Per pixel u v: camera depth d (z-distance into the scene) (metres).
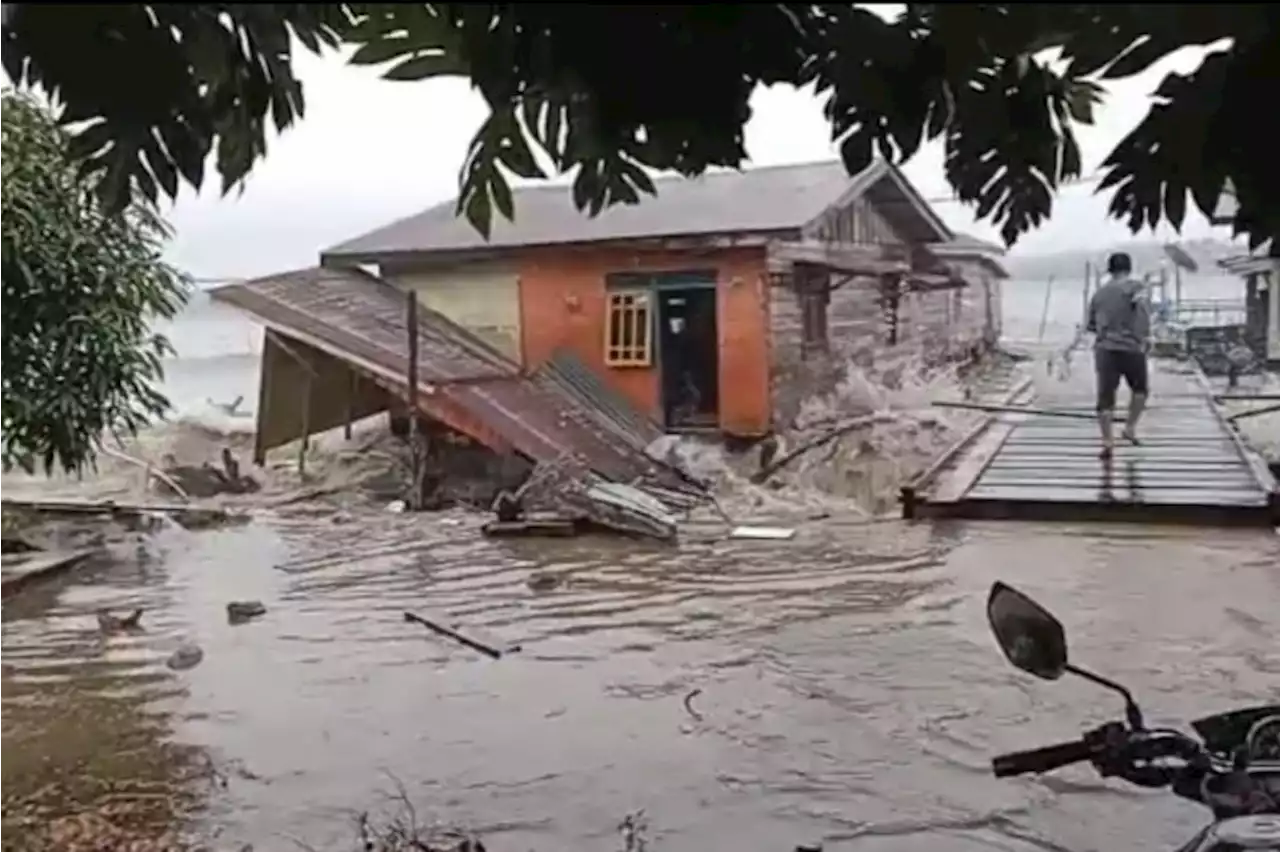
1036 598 6.86
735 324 13.01
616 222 13.37
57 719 5.11
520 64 1.51
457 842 3.79
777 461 12.12
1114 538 8.62
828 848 3.71
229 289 12.30
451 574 8.04
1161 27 1.28
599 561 8.39
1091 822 3.84
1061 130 1.97
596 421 12.25
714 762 4.46
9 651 6.25
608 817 3.98
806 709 5.05
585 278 13.52
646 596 7.27
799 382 13.53
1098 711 4.91
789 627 6.43
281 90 1.61
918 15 1.49
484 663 5.89
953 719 4.87
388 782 4.32
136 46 1.39
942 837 3.77
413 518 10.42
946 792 4.12
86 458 9.70
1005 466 11.05
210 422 15.05
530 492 9.88
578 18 1.40
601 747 4.65
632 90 1.49
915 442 12.64
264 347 12.62
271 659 6.03
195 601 7.37
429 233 14.24
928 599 6.97
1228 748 2.64
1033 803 4.00
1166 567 7.61
